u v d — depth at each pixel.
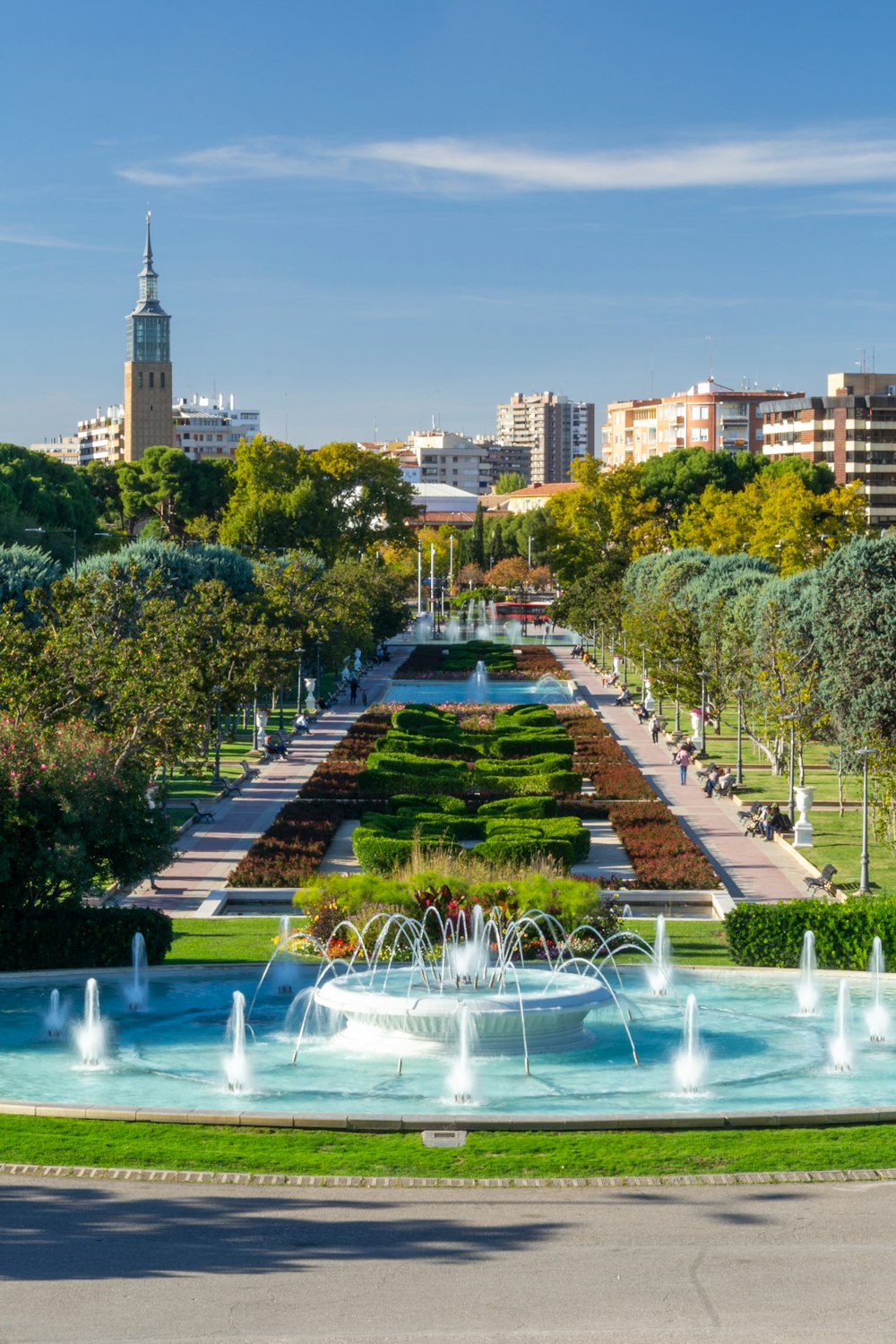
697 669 87.69
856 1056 29.22
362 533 174.75
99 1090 26.53
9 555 82.25
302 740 90.75
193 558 102.06
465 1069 28.41
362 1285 16.80
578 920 38.84
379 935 37.00
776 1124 23.36
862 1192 19.98
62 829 37.94
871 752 48.88
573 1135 22.73
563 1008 29.69
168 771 68.31
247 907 47.66
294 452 169.25
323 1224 18.73
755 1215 19.06
